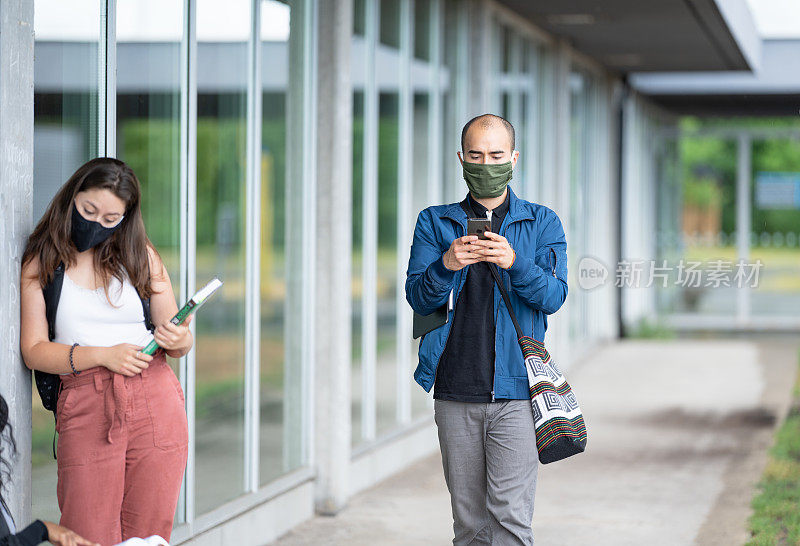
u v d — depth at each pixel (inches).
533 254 288.0
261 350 431.8
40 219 265.0
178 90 374.6
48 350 245.9
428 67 617.0
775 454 600.7
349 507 482.6
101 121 323.6
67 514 249.4
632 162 1306.6
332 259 467.8
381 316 552.7
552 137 909.8
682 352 1115.3
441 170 645.9
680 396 828.0
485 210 290.2
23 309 250.7
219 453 399.2
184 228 381.4
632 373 956.0
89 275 252.8
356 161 511.2
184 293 381.4
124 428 249.1
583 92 1050.7
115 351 245.8
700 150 1412.4
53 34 300.5
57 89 302.2
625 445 639.1
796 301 1402.6
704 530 452.1
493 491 286.4
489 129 279.1
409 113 586.9
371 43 527.2
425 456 604.1
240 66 413.7
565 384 285.4
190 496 372.8
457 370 285.4
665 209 1412.4
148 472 252.7
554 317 911.7
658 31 858.8
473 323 285.6
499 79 753.6
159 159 366.0
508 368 283.3
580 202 1037.8
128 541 233.6
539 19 804.6
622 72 1163.9
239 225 415.8
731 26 834.2
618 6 748.0
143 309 259.4
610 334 1206.9
